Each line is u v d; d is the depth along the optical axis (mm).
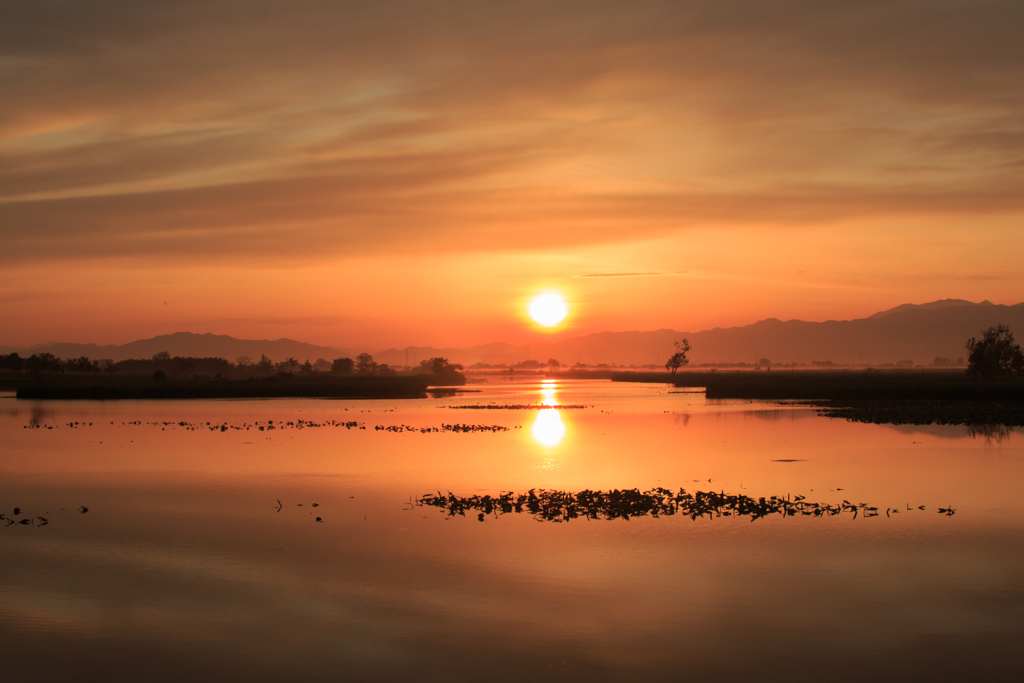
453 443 48375
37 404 95562
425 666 14016
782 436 50719
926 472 34312
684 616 16219
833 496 28609
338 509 26922
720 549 21156
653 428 58375
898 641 14930
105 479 33875
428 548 21453
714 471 35250
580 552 20922
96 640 15344
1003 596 17375
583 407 88750
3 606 17250
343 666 14062
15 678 13664
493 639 15133
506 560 20234
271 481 33156
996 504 26969
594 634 15320
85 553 21422
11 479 34000
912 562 19922
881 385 106312
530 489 30609
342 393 128250
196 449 45219
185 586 18422
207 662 14289
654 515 25328
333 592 17859
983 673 13602
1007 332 125125
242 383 148375
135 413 78250
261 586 18359
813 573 19031
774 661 14070
